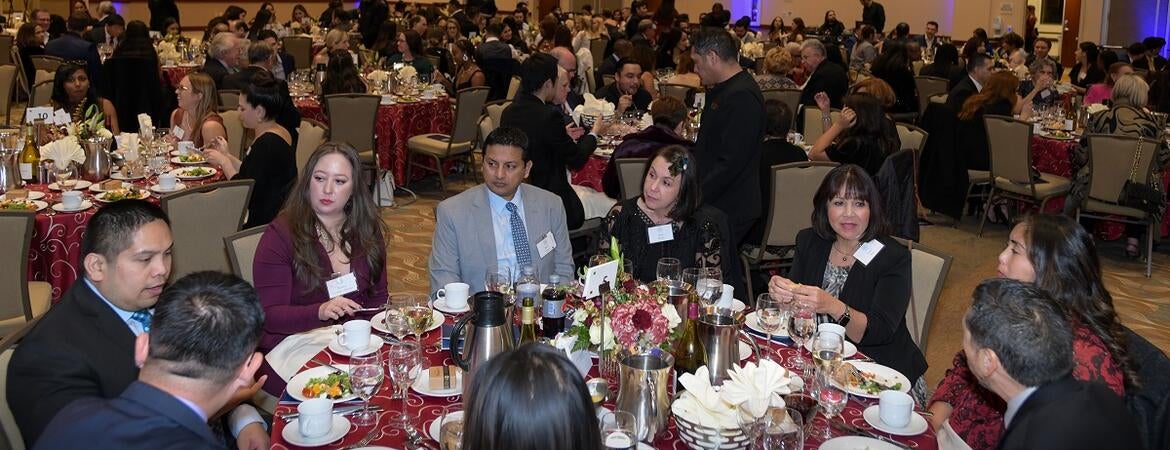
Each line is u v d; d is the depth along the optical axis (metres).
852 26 18.97
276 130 4.28
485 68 8.45
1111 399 1.62
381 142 6.88
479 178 7.57
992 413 2.12
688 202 3.15
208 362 1.51
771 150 4.48
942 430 1.98
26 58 10.85
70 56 9.62
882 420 2.00
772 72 8.22
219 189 3.83
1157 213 5.32
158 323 1.52
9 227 3.28
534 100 4.43
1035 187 5.89
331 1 15.27
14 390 1.92
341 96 6.33
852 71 11.34
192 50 10.54
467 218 3.07
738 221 4.05
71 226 3.80
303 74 8.02
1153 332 4.55
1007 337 1.63
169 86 9.30
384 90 7.75
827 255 2.91
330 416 1.91
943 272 2.94
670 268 2.58
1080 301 2.05
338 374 2.16
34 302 3.60
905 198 4.20
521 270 2.63
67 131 4.74
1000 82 6.17
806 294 2.53
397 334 2.29
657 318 1.98
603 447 1.48
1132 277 5.41
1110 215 5.54
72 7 14.86
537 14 21.06
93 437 1.46
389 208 6.62
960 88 6.61
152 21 13.81
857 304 2.76
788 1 19.41
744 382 1.83
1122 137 5.29
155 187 4.20
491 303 1.96
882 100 5.66
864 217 2.79
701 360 2.11
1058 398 1.61
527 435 1.24
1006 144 5.92
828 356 2.09
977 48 10.66
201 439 1.51
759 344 2.45
